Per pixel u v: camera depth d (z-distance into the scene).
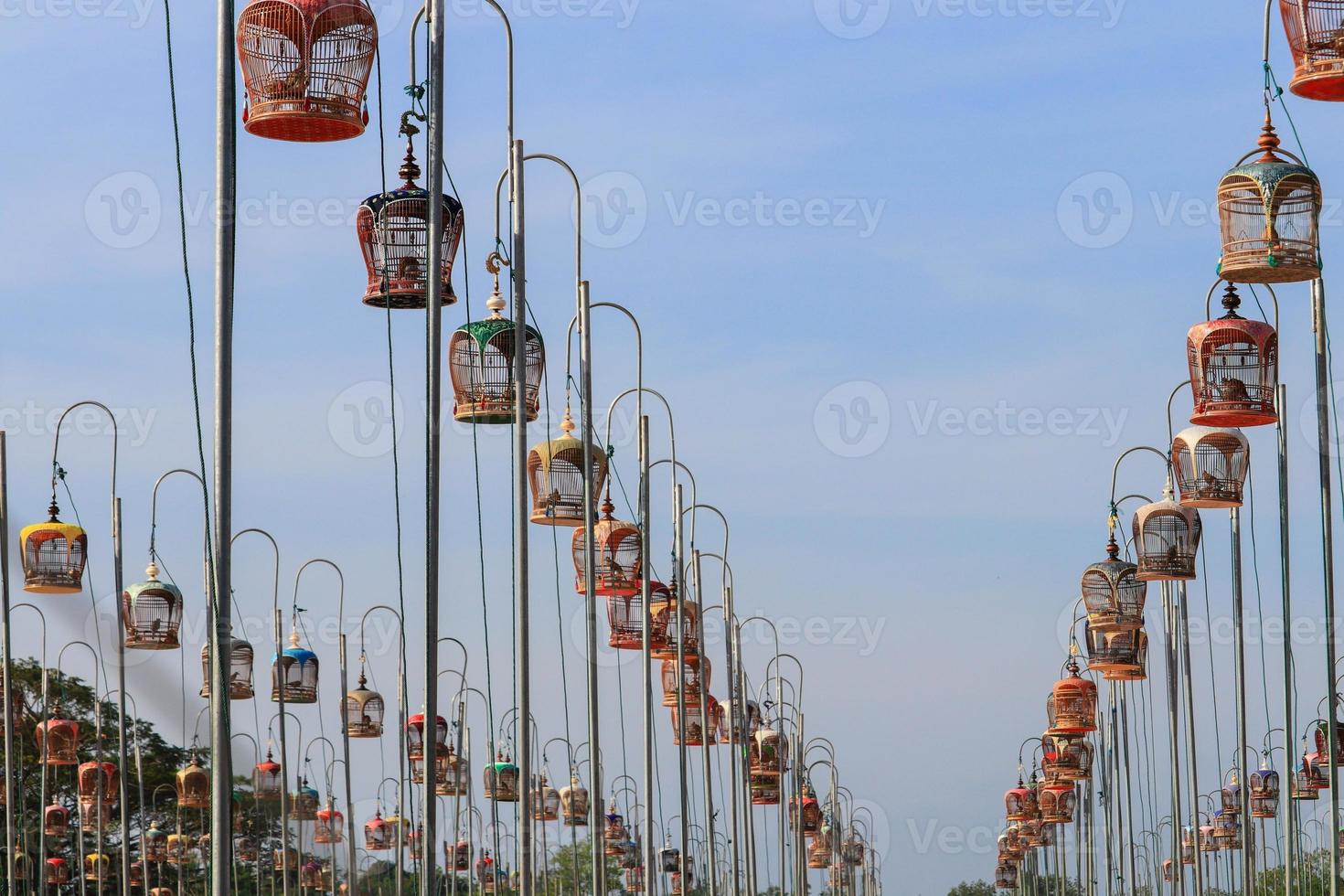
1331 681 24.08
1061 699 49.16
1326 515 23.89
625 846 64.44
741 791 46.88
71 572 36.25
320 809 49.75
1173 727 40.50
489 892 65.94
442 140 19.89
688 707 42.47
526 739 23.58
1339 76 21.94
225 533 16.84
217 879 16.39
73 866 63.00
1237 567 32.62
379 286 24.42
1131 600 40.75
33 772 61.59
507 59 24.48
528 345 26.77
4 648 34.75
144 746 65.44
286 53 21.23
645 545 32.25
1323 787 48.12
